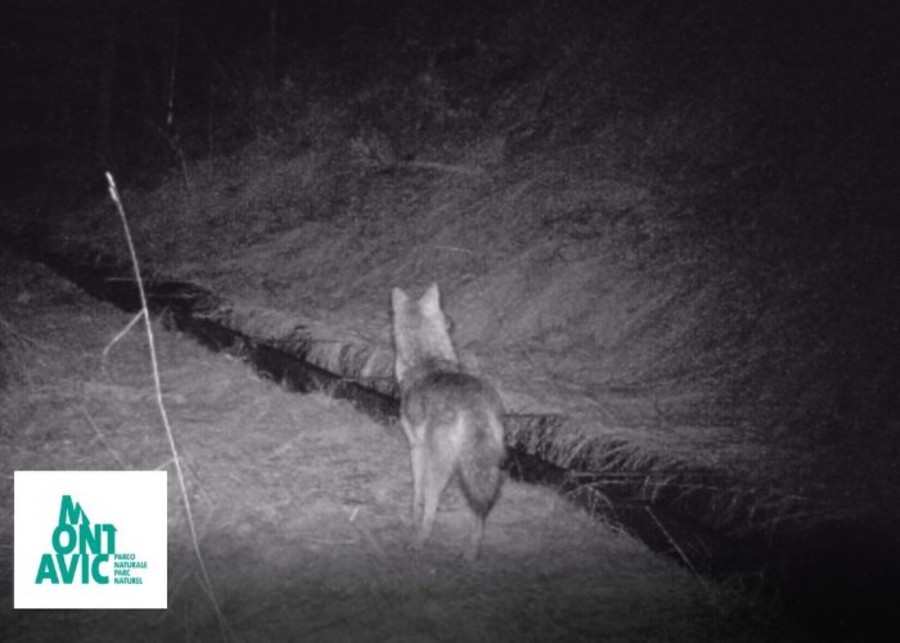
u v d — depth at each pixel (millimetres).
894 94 7957
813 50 8883
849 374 6020
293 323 7352
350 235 9242
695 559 4820
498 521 5156
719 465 5320
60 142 14273
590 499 5297
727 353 6469
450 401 4785
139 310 8078
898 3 8812
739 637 4328
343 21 13445
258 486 5395
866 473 5258
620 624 4387
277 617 4391
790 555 4727
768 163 7902
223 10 14398
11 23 15047
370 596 4523
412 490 5402
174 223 10648
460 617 4387
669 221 7770
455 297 7805
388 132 11188
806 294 6668
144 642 4242
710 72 9312
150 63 14531
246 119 12914
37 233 11070
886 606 4453
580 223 8094
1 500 5242
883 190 7223
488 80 11219
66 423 6043
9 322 7727
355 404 6375
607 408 6043
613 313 7082
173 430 5977
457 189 9469
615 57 10305
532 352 6961
